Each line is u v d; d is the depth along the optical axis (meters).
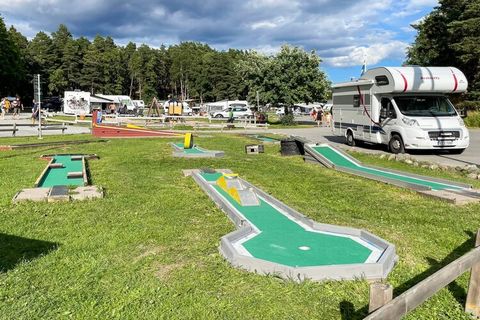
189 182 10.04
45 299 4.07
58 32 109.94
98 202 7.84
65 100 56.66
